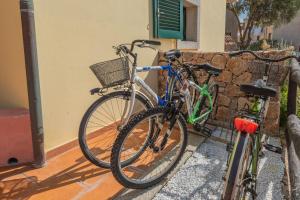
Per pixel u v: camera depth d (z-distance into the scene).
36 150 2.37
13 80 2.49
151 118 2.21
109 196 2.05
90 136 2.91
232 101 3.54
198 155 2.83
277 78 3.01
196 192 2.19
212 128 3.54
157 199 2.10
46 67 2.49
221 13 6.89
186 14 5.59
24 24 2.13
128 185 2.04
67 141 2.79
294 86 2.69
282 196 2.16
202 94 3.11
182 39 5.26
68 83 2.73
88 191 2.11
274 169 2.56
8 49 2.42
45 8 2.41
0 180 2.21
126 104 2.48
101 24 3.04
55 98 2.62
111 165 1.95
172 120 2.31
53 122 2.63
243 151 1.41
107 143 2.83
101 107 2.93
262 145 2.26
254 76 3.04
